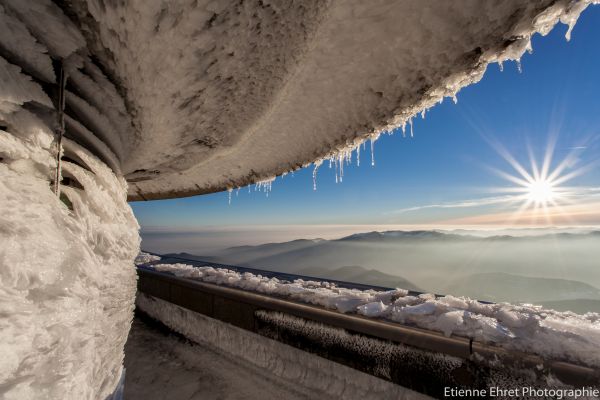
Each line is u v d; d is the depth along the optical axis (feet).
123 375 8.49
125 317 8.55
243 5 6.07
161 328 25.02
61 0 5.65
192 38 6.53
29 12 5.33
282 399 14.65
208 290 20.70
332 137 12.46
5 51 5.04
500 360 8.52
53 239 4.50
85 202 6.63
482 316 10.36
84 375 4.87
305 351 14.82
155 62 7.16
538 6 5.20
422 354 10.29
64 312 4.38
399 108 9.39
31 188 4.77
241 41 7.09
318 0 6.27
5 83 4.54
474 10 5.77
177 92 8.60
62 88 6.48
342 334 12.96
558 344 8.00
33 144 5.10
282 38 7.34
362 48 7.55
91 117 8.14
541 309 10.93
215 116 10.82
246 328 17.65
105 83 7.98
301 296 16.14
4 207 3.98
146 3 5.39
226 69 8.06
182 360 19.79
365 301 14.30
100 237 6.86
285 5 6.34
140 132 10.87
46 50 5.66
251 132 12.87
